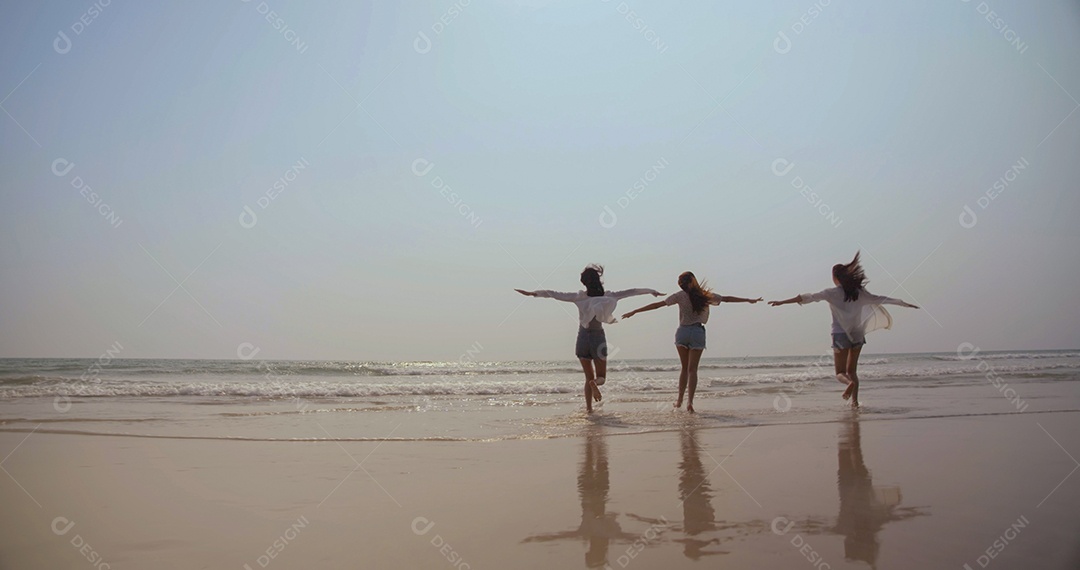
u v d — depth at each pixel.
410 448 5.99
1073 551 2.98
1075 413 8.62
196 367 24.56
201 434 6.82
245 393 12.68
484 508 3.83
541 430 7.24
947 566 2.79
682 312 9.27
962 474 4.69
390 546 3.15
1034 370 19.00
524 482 4.52
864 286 9.64
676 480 4.56
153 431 7.03
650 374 21.45
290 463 5.22
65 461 5.26
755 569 2.77
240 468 5.02
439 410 9.57
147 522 3.58
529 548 3.09
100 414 8.77
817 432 6.93
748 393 12.58
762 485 4.39
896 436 6.60
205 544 3.21
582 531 3.36
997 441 6.26
